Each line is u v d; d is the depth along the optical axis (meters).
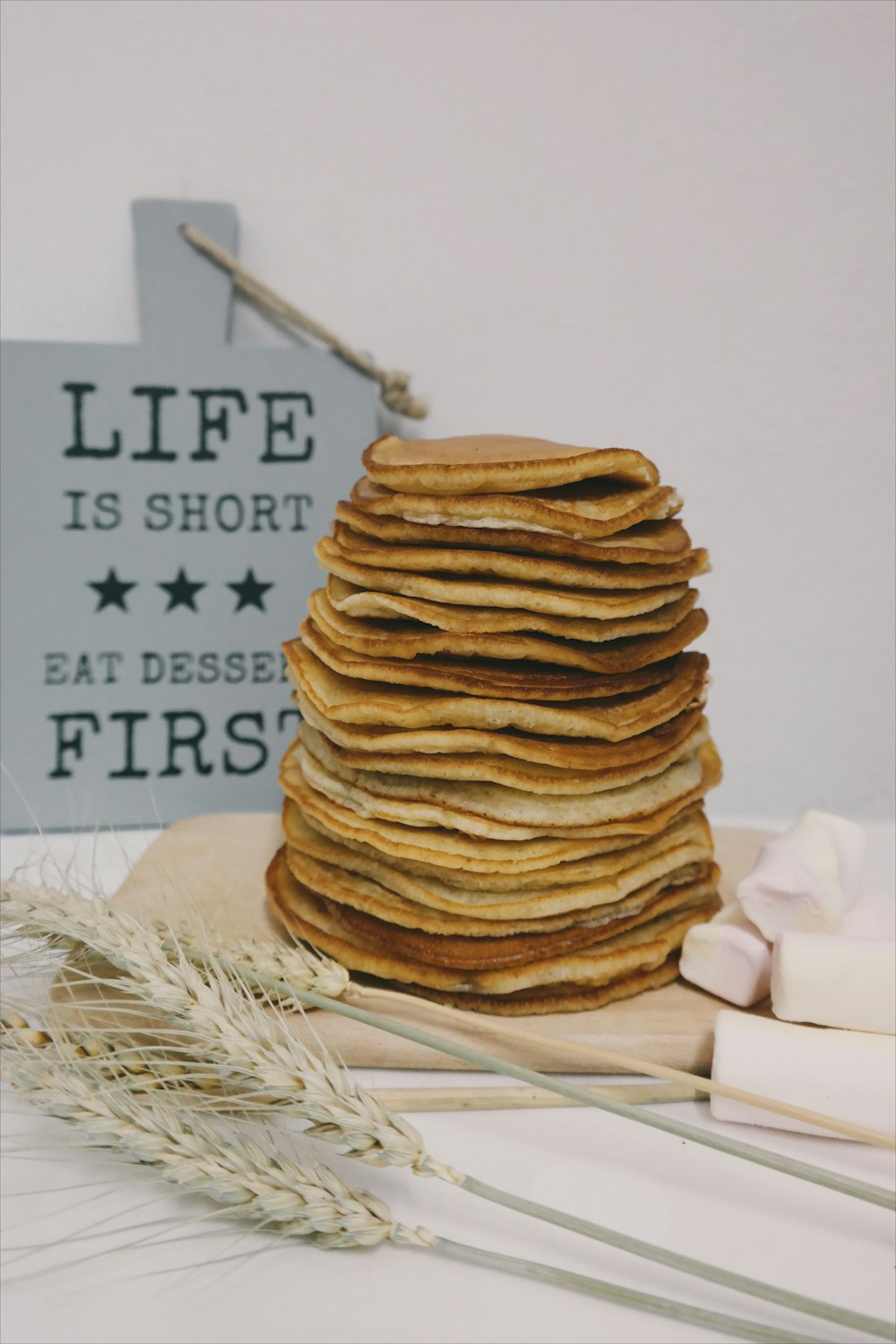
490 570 0.37
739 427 0.57
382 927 0.39
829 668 0.59
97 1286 0.31
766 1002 0.40
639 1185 0.34
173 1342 0.30
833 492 0.57
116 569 0.53
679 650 0.39
